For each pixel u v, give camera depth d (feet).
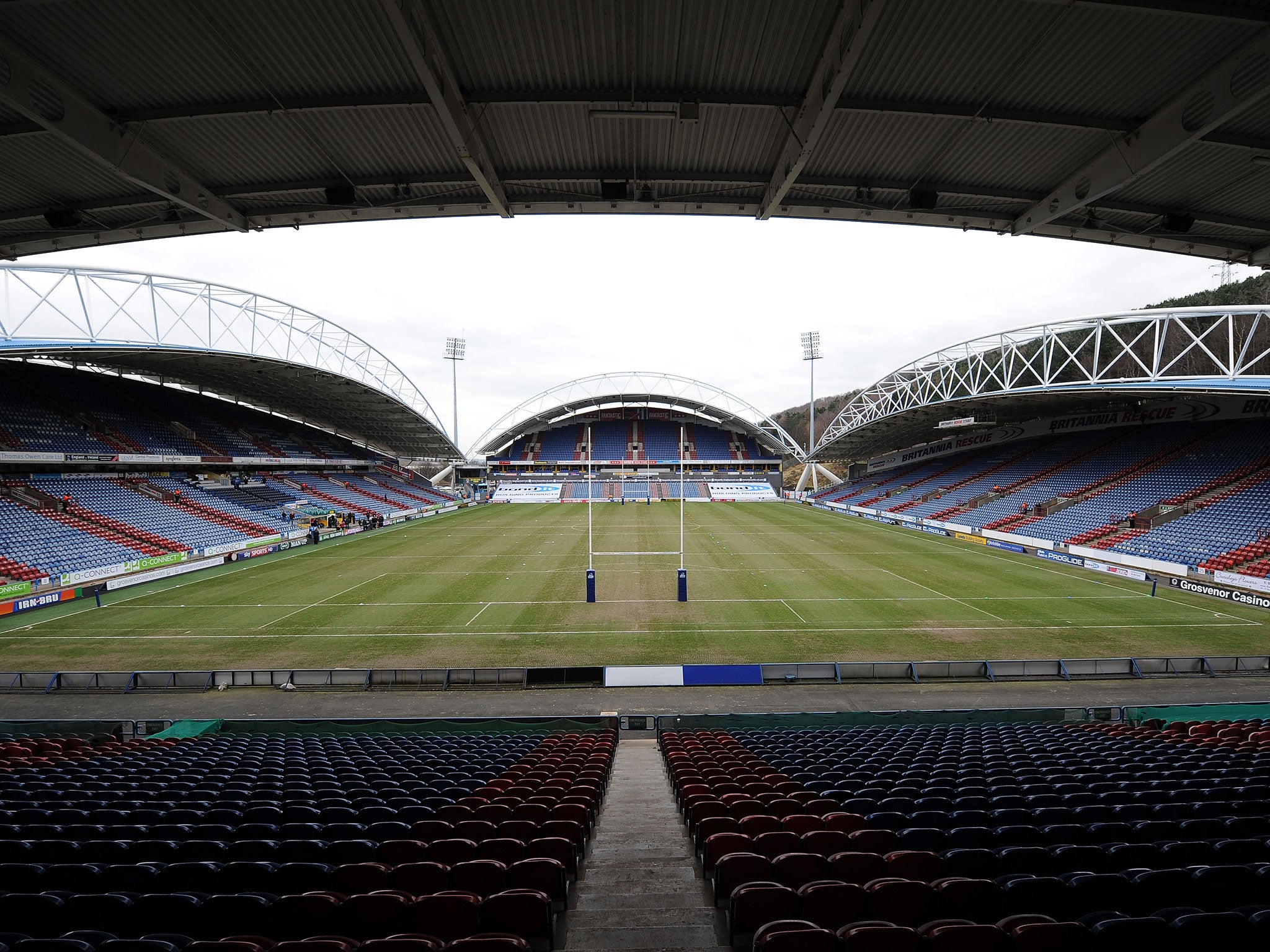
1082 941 12.16
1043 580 107.45
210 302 138.00
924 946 12.21
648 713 55.88
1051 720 51.01
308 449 229.86
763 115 28.81
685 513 237.45
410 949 12.35
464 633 77.61
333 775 31.81
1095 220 36.42
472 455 318.65
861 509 228.43
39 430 139.44
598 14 23.43
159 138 28.86
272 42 24.09
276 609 90.33
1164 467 146.51
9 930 14.96
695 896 20.01
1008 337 146.82
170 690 61.72
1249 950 12.19
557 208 35.53
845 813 24.56
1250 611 84.74
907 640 73.82
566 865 20.66
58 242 36.83
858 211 35.81
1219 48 23.95
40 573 99.81
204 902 14.97
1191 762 32.35
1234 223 35.99
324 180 33.17
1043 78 26.16
